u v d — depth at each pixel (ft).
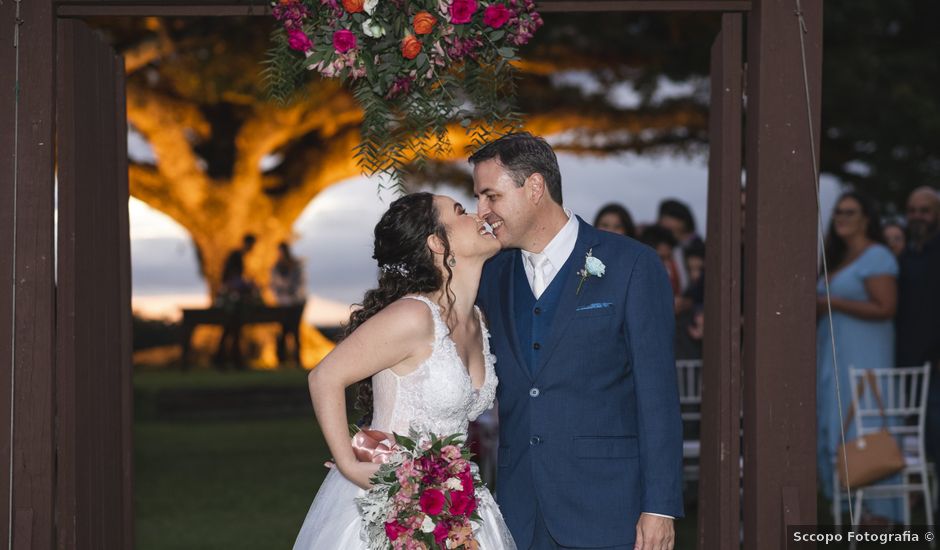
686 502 20.17
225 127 61.05
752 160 10.09
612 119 55.16
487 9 9.60
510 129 10.23
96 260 10.89
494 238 9.43
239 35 45.21
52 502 9.98
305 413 38.50
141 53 46.24
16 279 10.01
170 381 41.29
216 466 26.43
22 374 10.00
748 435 10.16
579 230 9.80
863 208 18.98
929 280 19.16
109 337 11.33
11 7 9.96
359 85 10.01
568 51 49.85
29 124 10.02
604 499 9.45
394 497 8.72
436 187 59.93
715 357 10.73
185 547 17.72
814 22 9.87
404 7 9.64
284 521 19.86
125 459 11.76
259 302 51.37
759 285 9.91
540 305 9.73
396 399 9.14
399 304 9.05
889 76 50.55
